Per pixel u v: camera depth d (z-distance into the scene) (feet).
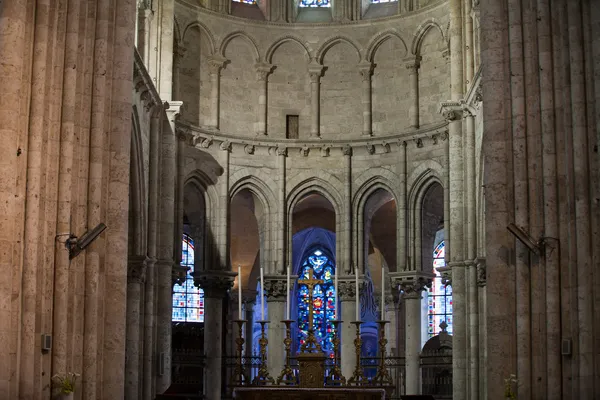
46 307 81.71
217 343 145.18
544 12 86.28
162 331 131.64
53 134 83.87
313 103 153.79
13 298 78.43
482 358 127.44
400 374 156.87
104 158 88.17
